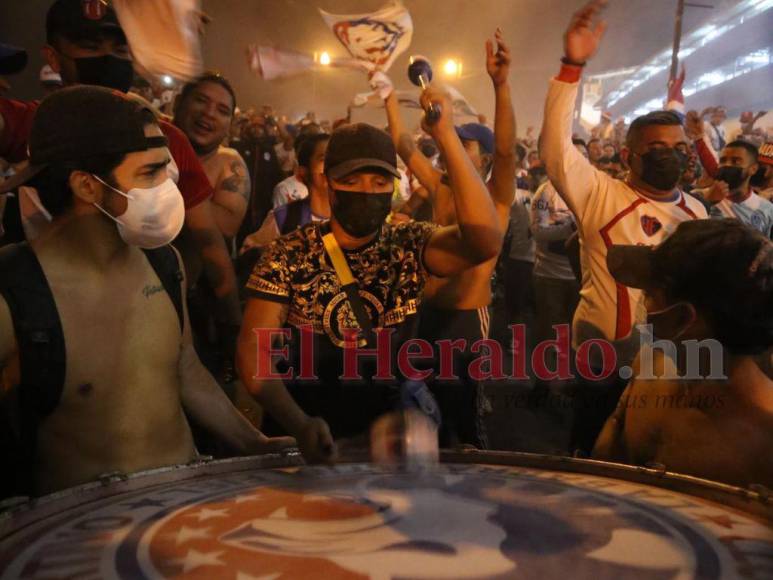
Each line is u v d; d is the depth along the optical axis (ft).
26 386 4.17
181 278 5.00
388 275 5.41
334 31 6.22
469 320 7.45
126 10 4.73
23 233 7.82
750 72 26.35
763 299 4.37
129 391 4.53
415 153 8.21
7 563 2.83
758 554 2.91
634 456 5.11
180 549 2.97
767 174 10.46
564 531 3.18
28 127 6.23
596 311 7.78
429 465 4.52
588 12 7.36
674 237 4.81
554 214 13.94
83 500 3.67
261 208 15.25
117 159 4.16
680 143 7.47
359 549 2.95
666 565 2.79
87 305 4.31
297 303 5.35
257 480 4.12
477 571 2.72
